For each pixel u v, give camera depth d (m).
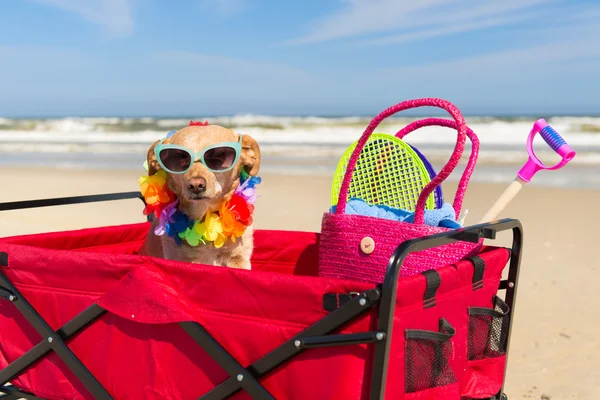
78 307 0.91
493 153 5.04
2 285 0.96
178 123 11.42
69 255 0.90
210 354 0.80
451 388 0.82
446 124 1.09
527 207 2.88
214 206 1.15
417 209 0.92
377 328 0.71
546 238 2.33
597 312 1.62
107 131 10.24
